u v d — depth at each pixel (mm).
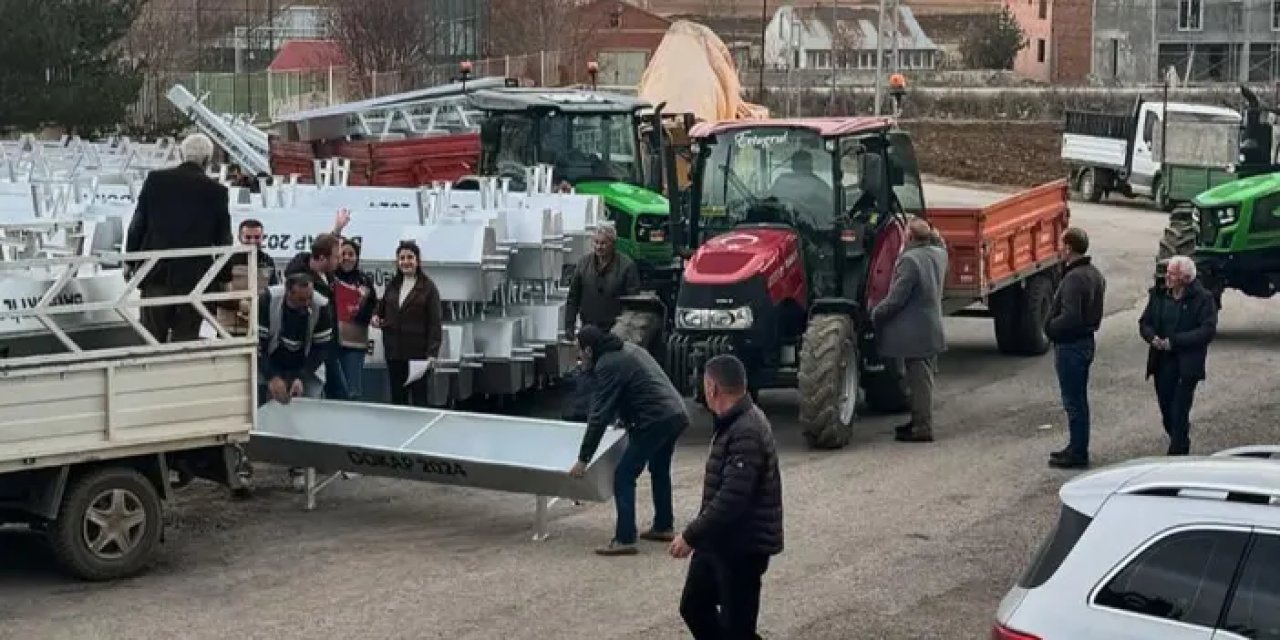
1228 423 16016
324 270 13625
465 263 15773
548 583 10719
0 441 10258
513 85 28922
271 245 16484
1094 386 18391
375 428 12797
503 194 17766
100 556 10844
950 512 12656
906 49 107750
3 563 11477
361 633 9648
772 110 68438
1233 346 21297
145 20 63562
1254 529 5805
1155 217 41438
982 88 73812
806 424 14875
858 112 67938
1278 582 5727
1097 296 14133
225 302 11719
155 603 10344
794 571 10992
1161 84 73562
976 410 17234
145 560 11039
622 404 11375
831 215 15859
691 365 15172
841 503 12961
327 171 22047
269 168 30188
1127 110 61906
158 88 52719
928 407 15430
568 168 20547
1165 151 31609
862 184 15852
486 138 21031
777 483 8281
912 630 9672
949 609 10086
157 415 10945
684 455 15055
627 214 19062
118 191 21438
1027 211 20578
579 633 9609
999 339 21094
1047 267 21188
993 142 62781
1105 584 5941
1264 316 24062
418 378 14914
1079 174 47969
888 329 15328
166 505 12664
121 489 10930
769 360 15438
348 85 54062
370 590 10594
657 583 10695
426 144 26938
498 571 11031
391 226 16094
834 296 15875
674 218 16438
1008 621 6070
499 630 9680
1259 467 6230
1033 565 6234
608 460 11523
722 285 15062
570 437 12227
